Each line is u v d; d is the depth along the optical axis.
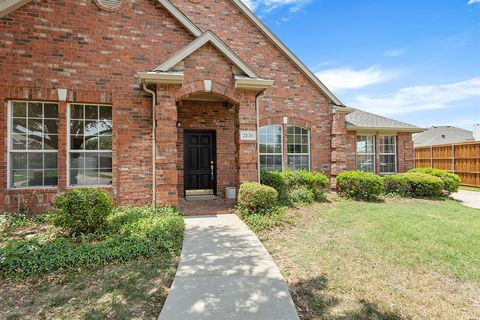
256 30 9.84
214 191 9.67
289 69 10.08
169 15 7.87
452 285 3.49
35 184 6.89
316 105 10.38
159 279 3.56
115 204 7.14
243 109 7.47
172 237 4.93
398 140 12.37
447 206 8.80
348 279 3.60
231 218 6.68
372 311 2.91
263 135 9.93
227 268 3.85
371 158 12.13
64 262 3.85
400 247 4.69
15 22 6.62
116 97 7.30
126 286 3.36
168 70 6.85
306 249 4.68
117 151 7.27
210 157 9.88
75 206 4.93
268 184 8.44
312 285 3.45
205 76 7.21
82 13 7.09
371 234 5.39
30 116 6.87
